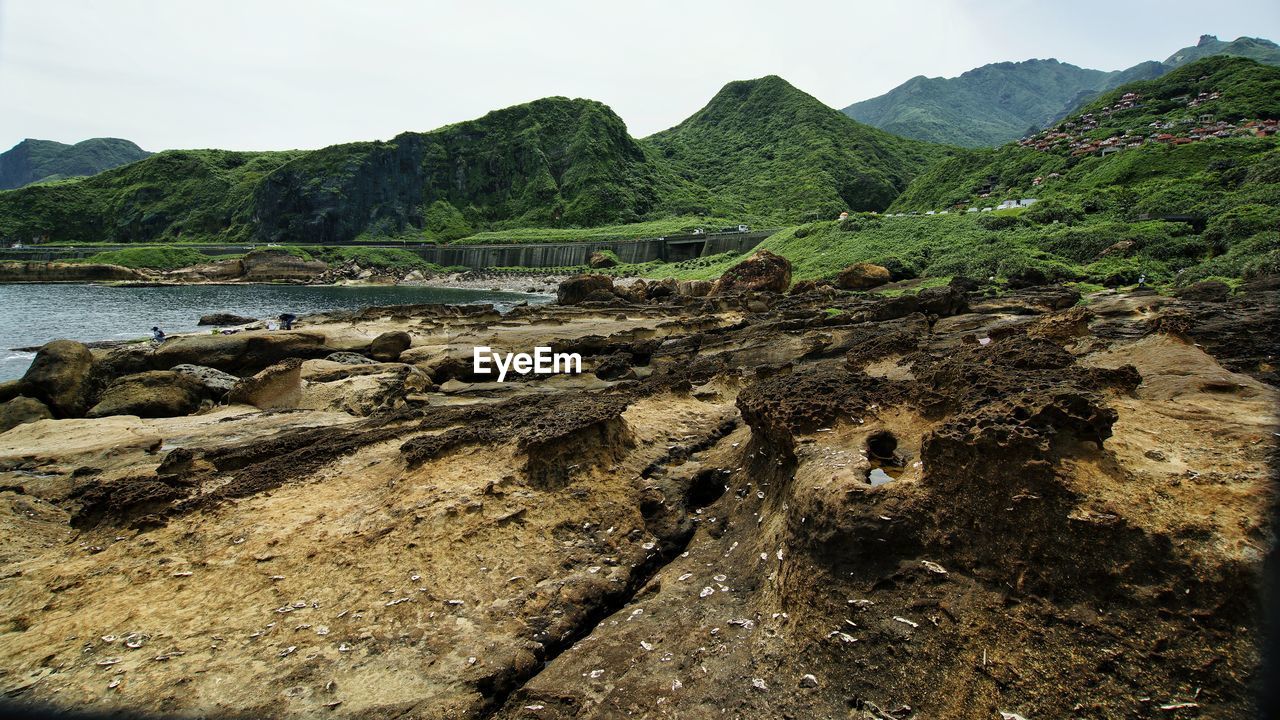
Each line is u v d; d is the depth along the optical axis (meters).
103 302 58.38
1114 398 7.81
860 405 8.32
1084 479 5.29
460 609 6.65
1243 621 4.37
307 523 8.05
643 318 32.62
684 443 10.94
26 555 8.45
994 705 4.55
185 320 44.75
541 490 8.48
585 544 7.91
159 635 6.32
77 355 19.77
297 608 6.64
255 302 61.88
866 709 4.82
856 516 5.82
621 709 5.25
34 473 11.59
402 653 6.04
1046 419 5.61
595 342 25.48
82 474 11.40
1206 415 7.11
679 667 5.64
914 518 5.71
